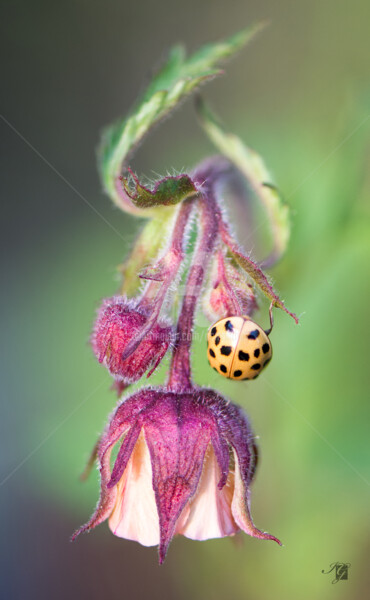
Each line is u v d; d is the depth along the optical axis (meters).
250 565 0.20
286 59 0.24
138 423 0.15
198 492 0.16
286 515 0.20
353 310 0.19
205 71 0.17
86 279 0.22
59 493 0.21
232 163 0.18
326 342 0.19
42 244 0.25
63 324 0.22
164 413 0.16
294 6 0.24
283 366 0.20
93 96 0.28
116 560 0.21
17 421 0.22
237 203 0.18
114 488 0.16
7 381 0.22
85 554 0.21
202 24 0.28
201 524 0.15
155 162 0.23
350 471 0.19
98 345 0.16
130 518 0.15
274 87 0.23
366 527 0.19
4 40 0.28
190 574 0.20
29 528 0.21
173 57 0.17
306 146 0.20
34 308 0.23
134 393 0.16
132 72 0.29
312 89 0.23
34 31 0.29
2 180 0.26
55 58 0.29
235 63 0.23
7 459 0.22
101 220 0.22
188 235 0.16
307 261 0.19
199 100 0.18
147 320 0.16
